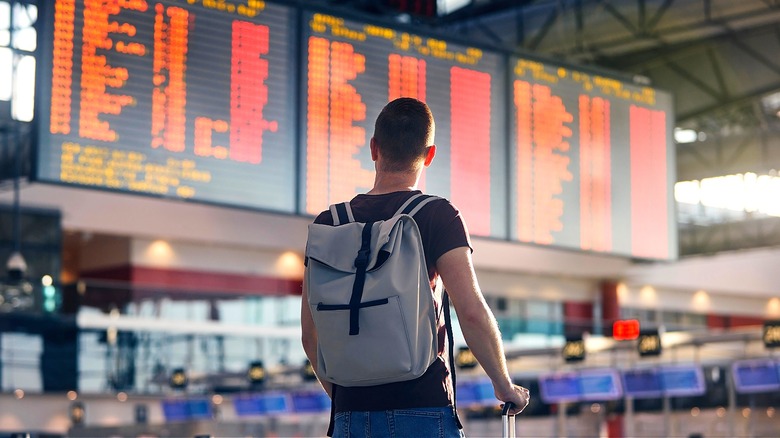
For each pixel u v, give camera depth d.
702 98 19.75
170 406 22.61
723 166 25.08
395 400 2.71
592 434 19.77
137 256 20.09
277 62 11.23
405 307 2.66
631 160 13.66
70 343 19.36
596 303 22.88
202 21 10.87
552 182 12.97
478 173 12.41
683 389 17.05
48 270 17.53
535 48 18.33
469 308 2.70
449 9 17.88
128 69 10.46
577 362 18.17
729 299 26.05
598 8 17.69
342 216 2.88
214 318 20.73
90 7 10.32
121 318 19.97
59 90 10.12
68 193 16.02
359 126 11.64
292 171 11.20
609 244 13.34
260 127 11.07
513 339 19.70
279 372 20.98
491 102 12.61
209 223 16.80
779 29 18.30
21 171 16.22
